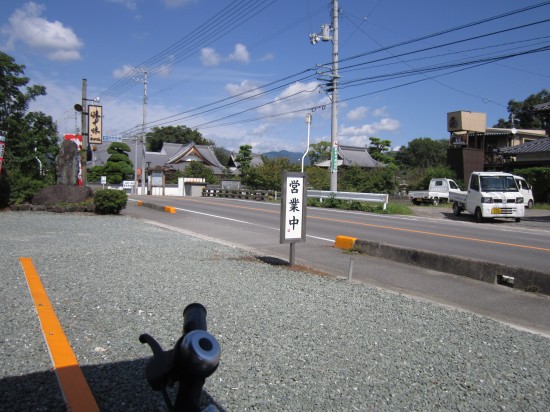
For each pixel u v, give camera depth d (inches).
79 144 874.8
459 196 859.4
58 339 152.8
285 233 319.9
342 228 598.2
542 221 793.6
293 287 257.4
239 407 115.4
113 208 677.3
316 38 986.7
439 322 202.8
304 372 139.9
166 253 348.8
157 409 109.9
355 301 231.9
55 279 241.0
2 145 689.6
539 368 155.9
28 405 108.0
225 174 2249.0
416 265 354.3
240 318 190.4
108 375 127.5
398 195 1374.3
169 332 166.6
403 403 124.3
